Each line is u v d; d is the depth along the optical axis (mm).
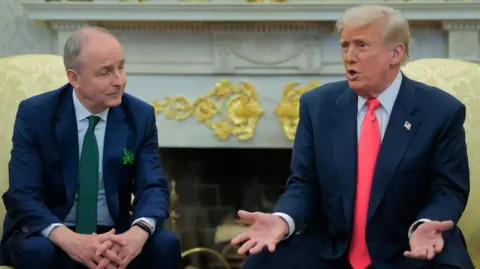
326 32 3729
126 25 3775
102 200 2410
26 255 2193
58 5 3697
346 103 2322
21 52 3832
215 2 3684
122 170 2414
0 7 3814
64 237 2229
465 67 2828
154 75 3807
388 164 2225
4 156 2752
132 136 2438
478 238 2678
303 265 2236
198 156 4191
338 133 2295
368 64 2223
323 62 3754
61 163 2383
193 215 4215
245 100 3771
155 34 3793
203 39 3783
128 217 2482
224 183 4203
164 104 3801
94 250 2195
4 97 2814
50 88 2846
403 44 2250
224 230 4164
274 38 3752
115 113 2436
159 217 2326
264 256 2246
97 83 2316
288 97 3754
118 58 2334
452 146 2246
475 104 2756
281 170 4180
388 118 2279
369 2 3641
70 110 2402
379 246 2234
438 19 3643
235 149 4180
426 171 2254
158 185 2402
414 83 2318
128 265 2322
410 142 2236
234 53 3764
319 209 2375
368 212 2229
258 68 3766
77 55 2316
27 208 2291
